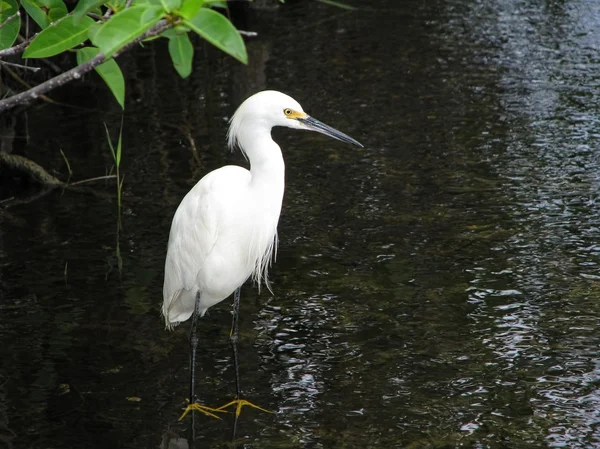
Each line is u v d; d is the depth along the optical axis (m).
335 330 9.75
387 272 11.11
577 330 9.50
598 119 16.77
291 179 14.42
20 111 17.53
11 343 9.53
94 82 20.20
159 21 4.37
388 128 16.62
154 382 8.82
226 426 8.02
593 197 13.22
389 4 26.17
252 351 9.39
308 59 21.20
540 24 23.61
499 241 11.83
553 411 8.04
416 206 13.15
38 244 12.23
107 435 7.87
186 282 8.75
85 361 9.21
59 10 5.64
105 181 14.61
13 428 7.94
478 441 7.61
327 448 7.59
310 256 11.66
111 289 10.87
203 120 17.50
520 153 15.18
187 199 8.74
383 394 8.45
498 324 9.69
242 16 24.70
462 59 20.84
